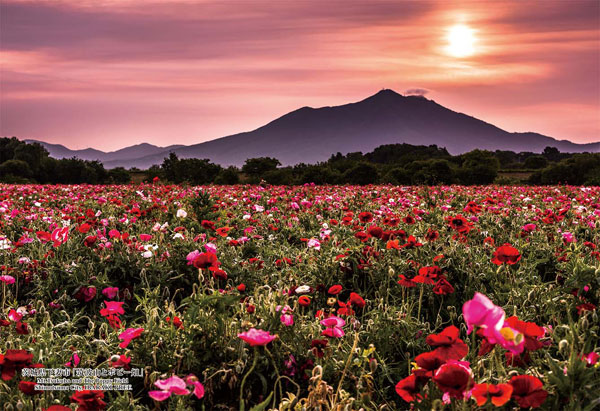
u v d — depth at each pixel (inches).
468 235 271.3
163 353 128.8
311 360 128.9
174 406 114.7
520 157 7298.2
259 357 120.9
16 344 132.5
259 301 138.8
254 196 510.0
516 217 337.4
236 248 241.6
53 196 516.7
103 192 600.1
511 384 88.4
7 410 101.7
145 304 153.4
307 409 107.9
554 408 94.7
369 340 147.9
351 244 236.5
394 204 421.1
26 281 201.6
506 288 186.7
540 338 129.6
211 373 120.4
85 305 186.5
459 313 183.2
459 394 85.7
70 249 220.7
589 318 145.6
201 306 125.7
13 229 295.3
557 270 216.4
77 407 106.7
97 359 133.6
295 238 298.0
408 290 194.7
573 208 396.8
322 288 189.6
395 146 5915.4
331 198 461.7
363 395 107.7
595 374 105.6
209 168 2167.8
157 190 587.5
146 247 214.4
